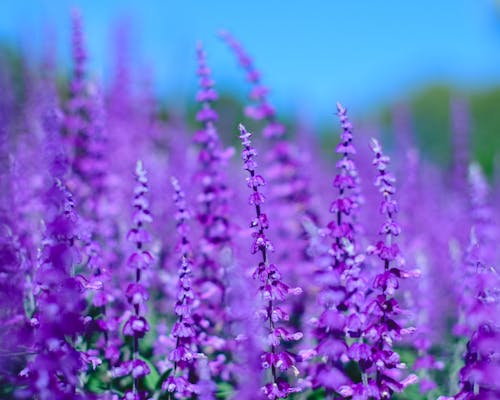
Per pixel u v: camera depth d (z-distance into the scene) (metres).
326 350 1.46
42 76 2.36
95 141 1.95
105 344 1.58
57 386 1.42
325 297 1.46
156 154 2.52
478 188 1.63
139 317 1.48
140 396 1.50
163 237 1.87
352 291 1.43
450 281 1.98
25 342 1.48
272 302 1.46
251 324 1.45
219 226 1.71
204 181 1.75
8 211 1.66
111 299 1.55
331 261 1.49
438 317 1.85
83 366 1.44
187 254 1.62
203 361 1.51
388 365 1.44
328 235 1.50
